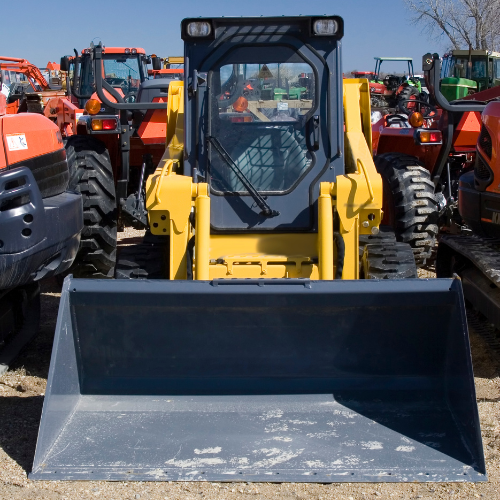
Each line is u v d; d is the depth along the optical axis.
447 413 3.86
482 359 5.30
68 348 3.90
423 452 3.62
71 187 6.50
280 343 3.98
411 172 6.84
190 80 4.88
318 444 3.69
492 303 5.36
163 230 4.59
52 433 3.70
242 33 4.84
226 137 4.89
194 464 3.58
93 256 6.64
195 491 3.41
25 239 4.33
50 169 4.84
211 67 4.86
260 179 4.89
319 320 3.92
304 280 3.80
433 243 6.83
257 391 4.01
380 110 16.64
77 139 6.87
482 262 5.11
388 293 3.79
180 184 4.51
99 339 3.98
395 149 8.40
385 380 4.01
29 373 5.11
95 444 3.71
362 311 3.89
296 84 4.87
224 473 3.52
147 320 3.94
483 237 5.79
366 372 4.02
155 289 3.82
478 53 18.92
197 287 3.81
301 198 4.84
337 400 3.96
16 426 4.13
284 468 3.54
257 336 3.96
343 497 3.35
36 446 3.57
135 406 3.96
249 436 3.76
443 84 17.14
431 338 3.94
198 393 4.01
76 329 3.97
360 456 3.61
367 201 4.47
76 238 5.05
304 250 4.78
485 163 5.41
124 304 3.87
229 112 4.89
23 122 4.60
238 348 3.99
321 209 4.52
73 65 14.37
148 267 4.83
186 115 4.89
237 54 4.86
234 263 4.66
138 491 3.41
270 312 3.90
